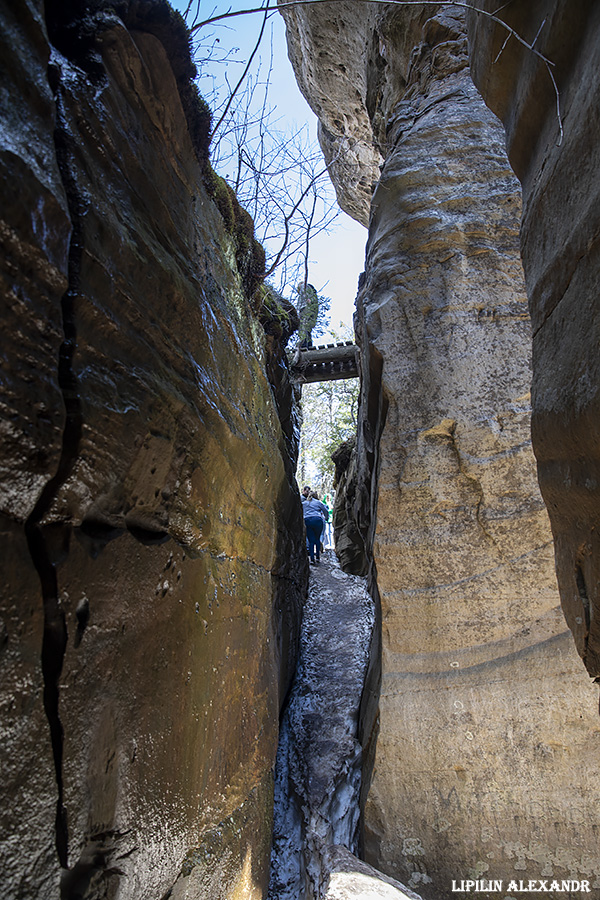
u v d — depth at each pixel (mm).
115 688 2062
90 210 1962
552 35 2328
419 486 5238
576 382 2096
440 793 4566
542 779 4477
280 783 5656
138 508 2385
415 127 6488
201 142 3512
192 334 3061
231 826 3385
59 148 1903
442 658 4895
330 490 23312
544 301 2500
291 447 7750
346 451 12867
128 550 2217
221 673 3375
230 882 3264
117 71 2379
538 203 2594
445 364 5441
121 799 2057
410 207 6008
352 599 8922
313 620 8320
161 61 2748
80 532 1912
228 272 4191
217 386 3479
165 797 2439
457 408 5305
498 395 5281
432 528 5148
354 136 11188
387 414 5496
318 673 7062
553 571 4883
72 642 1781
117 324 2146
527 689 4684
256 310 5398
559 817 4375
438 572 5062
